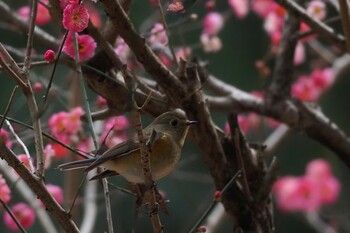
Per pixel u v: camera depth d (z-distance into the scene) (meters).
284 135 12.10
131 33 7.62
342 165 15.99
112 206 14.31
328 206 15.11
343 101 16.23
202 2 13.90
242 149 8.43
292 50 10.52
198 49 15.47
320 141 10.45
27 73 6.25
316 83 12.21
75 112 9.41
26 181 6.02
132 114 5.65
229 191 8.28
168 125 7.25
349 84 16.33
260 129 12.36
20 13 11.22
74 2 6.31
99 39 7.98
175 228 14.98
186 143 15.05
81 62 7.55
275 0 9.75
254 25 15.68
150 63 7.79
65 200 11.54
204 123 8.05
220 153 8.21
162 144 7.06
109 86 8.37
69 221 6.11
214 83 10.75
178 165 13.30
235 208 8.35
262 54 15.53
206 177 14.37
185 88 7.94
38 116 6.12
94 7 11.71
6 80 14.44
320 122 10.37
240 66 15.57
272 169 8.40
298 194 12.59
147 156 5.76
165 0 9.98
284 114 10.38
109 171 6.88
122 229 14.34
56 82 12.98
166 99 8.17
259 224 8.40
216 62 15.56
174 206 15.12
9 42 13.48
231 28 15.74
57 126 9.42
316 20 9.73
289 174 16.16
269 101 10.45
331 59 13.65
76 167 6.74
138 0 13.64
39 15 10.58
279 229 15.74
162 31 9.75
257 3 12.40
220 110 10.56
